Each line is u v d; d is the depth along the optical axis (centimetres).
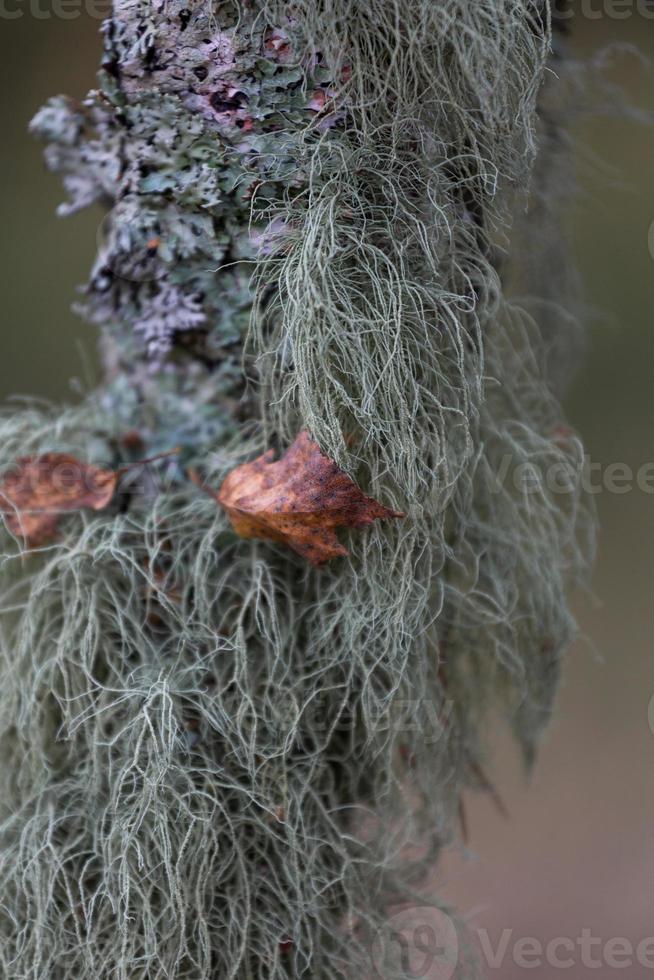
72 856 50
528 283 55
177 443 52
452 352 50
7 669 52
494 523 52
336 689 50
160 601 50
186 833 49
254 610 50
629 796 90
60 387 87
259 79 49
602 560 95
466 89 49
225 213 50
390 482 49
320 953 50
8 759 52
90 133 51
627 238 84
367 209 49
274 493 49
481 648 53
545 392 53
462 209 49
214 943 50
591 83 54
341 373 49
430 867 52
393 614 49
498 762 81
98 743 50
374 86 49
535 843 87
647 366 89
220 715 50
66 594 51
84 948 50
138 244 50
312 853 50
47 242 87
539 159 54
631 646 94
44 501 52
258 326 49
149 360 52
